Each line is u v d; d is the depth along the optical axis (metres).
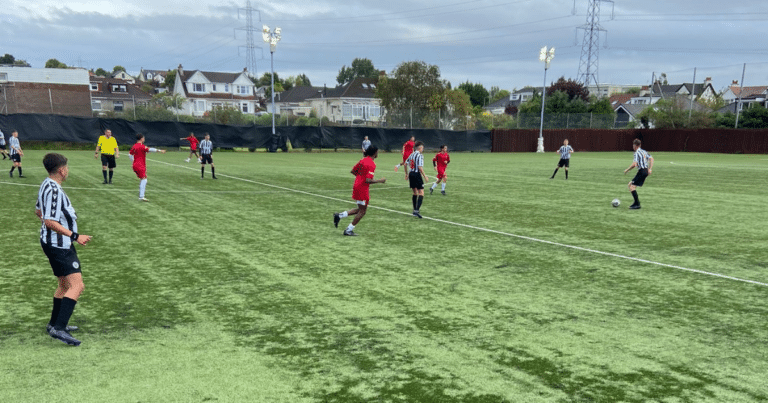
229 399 3.47
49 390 3.57
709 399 3.55
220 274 6.59
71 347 4.31
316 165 25.55
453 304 5.52
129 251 7.79
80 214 10.91
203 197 13.78
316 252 7.88
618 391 3.64
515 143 46.53
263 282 6.26
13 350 4.24
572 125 51.22
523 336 4.65
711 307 5.55
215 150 36.12
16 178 16.88
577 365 4.06
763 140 44.25
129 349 4.28
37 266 6.88
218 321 4.94
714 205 13.53
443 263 7.31
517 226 10.31
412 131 42.44
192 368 3.94
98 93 75.69
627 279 6.61
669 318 5.19
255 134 37.09
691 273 6.95
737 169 26.61
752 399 3.56
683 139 49.47
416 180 11.17
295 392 3.57
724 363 4.15
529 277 6.64
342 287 6.09
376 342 4.47
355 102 82.25
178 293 5.79
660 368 4.04
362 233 9.42
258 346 4.36
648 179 20.88
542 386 3.70
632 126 59.53
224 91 84.31
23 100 51.50
